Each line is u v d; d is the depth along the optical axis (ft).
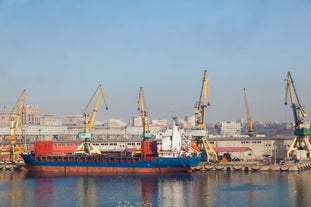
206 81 599.98
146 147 531.50
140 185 421.59
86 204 337.93
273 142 651.66
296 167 513.86
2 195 378.73
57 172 552.41
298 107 598.75
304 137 601.62
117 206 329.11
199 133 592.19
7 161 654.94
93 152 643.86
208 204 329.31
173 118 547.08
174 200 345.51
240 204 326.65
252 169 527.40
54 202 347.36
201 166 540.52
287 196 349.41
